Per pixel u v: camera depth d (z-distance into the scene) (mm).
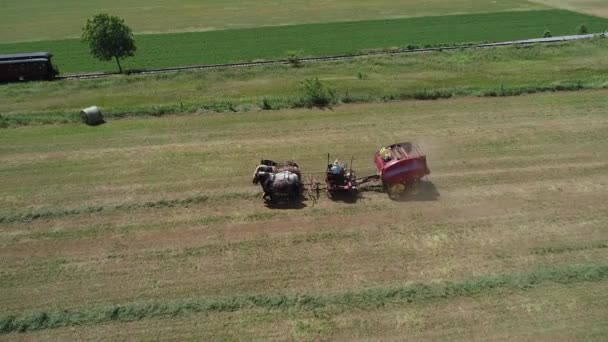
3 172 25609
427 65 40781
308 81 34250
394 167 22094
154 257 19531
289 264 18969
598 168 24484
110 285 18234
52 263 19344
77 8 73750
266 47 51625
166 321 16656
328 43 52375
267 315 16766
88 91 37969
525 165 24922
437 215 21438
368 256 19250
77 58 50438
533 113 30297
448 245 19719
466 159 25562
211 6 72688
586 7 66375
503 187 23250
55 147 28047
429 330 16047
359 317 16578
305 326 16312
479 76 37875
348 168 24922
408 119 30031
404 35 54781
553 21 59156
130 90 37844
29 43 56281
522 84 35500
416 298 17203
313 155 26281
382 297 17250
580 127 28375
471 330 16016
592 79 35438
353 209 21984
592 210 21422
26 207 22703
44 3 77625
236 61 47000
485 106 31516
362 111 31297
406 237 20188
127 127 30328
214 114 31672
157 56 49875
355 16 64125
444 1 71688
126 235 20797
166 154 26922
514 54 42750
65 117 31828
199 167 25578
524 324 16172
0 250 20062
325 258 19203
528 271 18250
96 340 16031
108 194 23531
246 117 31016
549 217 21094
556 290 17359
